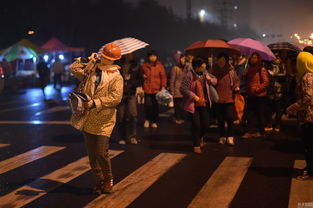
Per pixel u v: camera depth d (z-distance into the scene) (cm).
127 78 900
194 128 827
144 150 866
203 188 609
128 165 745
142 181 647
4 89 2581
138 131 1100
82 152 853
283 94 1078
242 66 1141
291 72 1013
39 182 650
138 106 1727
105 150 572
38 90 2658
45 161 782
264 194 579
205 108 838
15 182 652
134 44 773
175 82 1211
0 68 2217
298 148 869
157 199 566
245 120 1077
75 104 538
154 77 1141
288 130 1076
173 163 756
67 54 3947
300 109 606
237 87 891
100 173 592
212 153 831
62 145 924
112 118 569
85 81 569
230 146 895
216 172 693
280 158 783
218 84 893
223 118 909
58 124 1215
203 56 1122
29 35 4509
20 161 784
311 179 639
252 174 678
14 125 1205
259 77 965
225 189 604
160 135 1039
